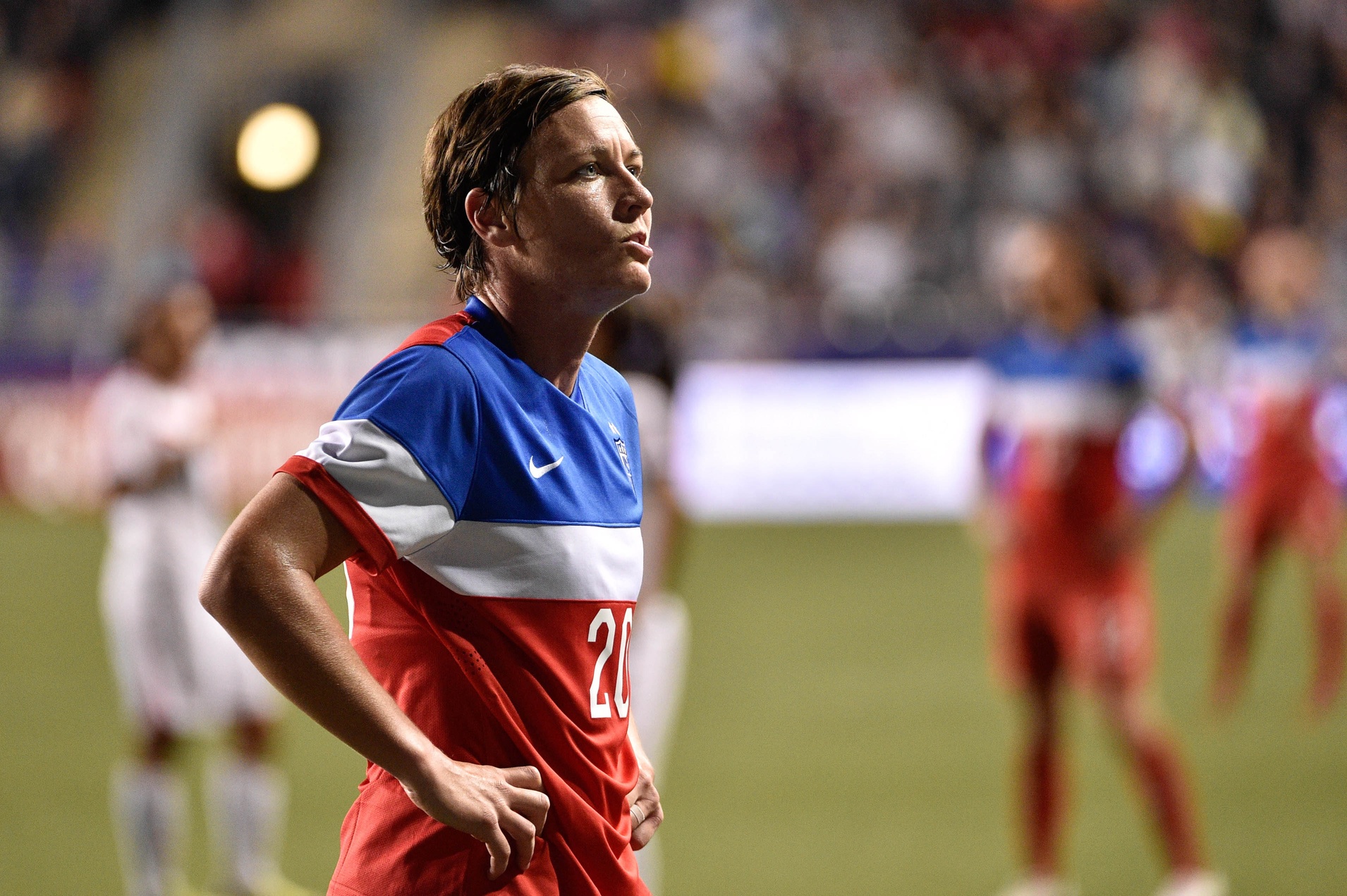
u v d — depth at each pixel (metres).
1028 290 17.78
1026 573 16.91
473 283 6.92
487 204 6.65
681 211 62.47
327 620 5.84
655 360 13.97
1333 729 24.02
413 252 64.06
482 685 6.31
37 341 48.56
